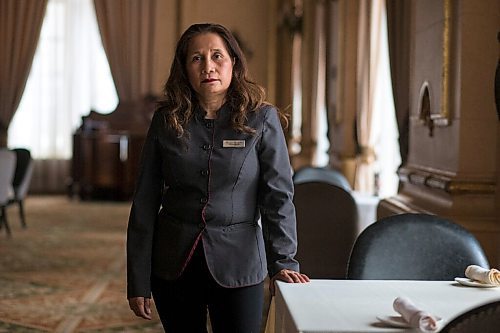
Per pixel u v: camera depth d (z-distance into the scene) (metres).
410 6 6.05
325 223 4.52
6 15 14.22
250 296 2.77
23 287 6.41
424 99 5.20
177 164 2.74
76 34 14.69
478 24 4.56
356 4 9.12
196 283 2.78
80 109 14.78
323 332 2.13
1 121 14.28
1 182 8.91
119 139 13.57
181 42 2.78
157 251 2.81
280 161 2.78
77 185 13.72
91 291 6.29
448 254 3.09
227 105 2.78
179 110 2.76
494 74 4.56
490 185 4.52
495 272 2.72
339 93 9.31
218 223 2.75
